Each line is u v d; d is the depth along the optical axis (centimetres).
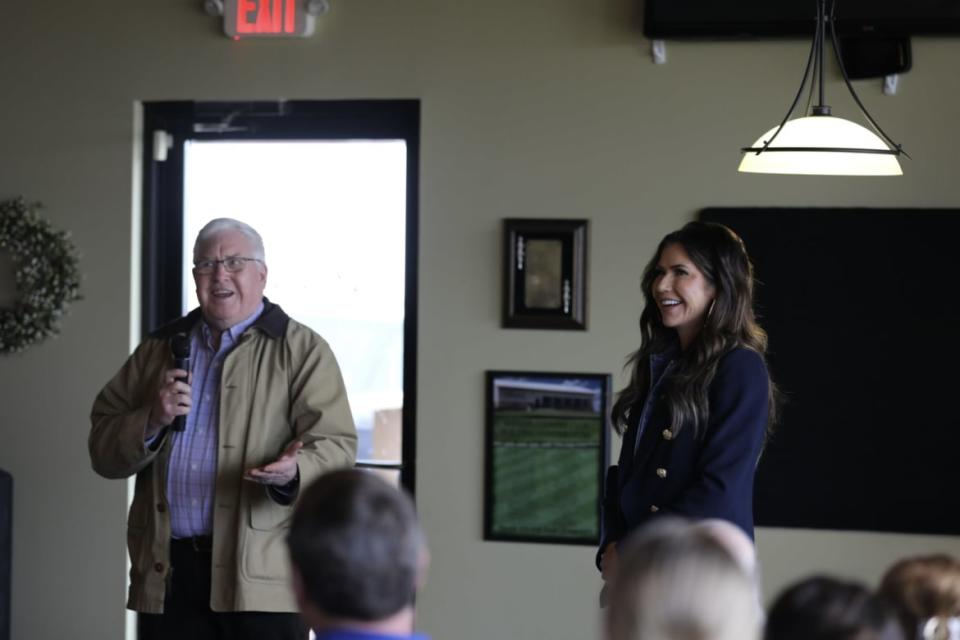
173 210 738
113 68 729
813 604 231
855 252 667
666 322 469
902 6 644
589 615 690
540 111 692
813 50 511
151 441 528
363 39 708
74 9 732
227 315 541
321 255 728
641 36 682
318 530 265
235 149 734
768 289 673
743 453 446
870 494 667
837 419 669
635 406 484
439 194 701
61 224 734
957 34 643
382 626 266
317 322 730
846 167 476
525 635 695
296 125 725
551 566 693
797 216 670
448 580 701
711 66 677
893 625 231
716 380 453
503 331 696
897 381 664
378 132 718
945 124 658
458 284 700
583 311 687
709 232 468
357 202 724
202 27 721
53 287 726
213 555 522
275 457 534
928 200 661
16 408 738
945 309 661
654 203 683
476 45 698
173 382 520
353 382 725
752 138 675
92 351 732
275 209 732
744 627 226
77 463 734
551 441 691
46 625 738
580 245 686
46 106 734
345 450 532
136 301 734
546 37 691
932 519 663
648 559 231
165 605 530
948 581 275
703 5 660
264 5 707
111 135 730
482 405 698
